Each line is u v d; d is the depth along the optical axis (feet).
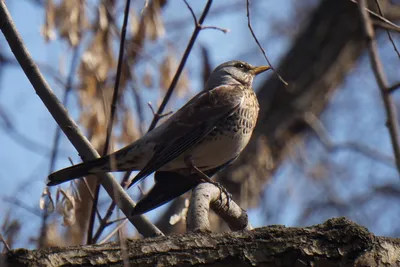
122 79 34.37
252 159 53.36
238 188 51.78
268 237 21.50
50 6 33.19
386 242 22.27
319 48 58.80
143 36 34.99
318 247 21.54
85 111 33.99
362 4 15.87
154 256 20.48
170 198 31.73
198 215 26.96
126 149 32.37
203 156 34.91
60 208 28.73
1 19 27.58
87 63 33.78
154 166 31.37
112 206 29.68
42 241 31.32
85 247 20.17
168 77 36.76
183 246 20.85
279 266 21.26
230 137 35.32
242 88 37.17
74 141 28.91
